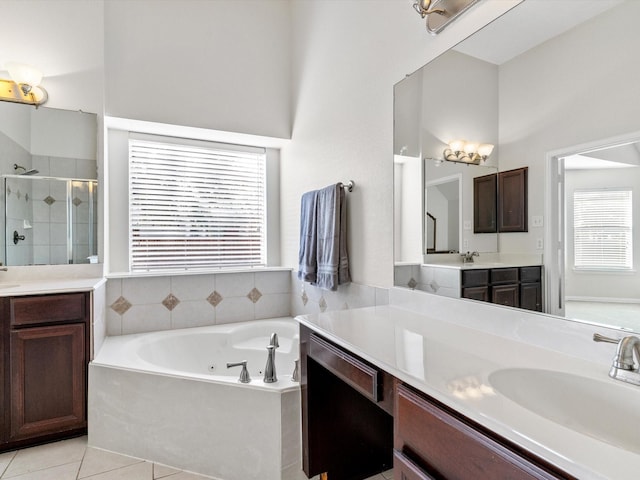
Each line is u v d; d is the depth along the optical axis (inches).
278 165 133.1
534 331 49.5
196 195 121.9
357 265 86.5
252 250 129.8
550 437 26.2
